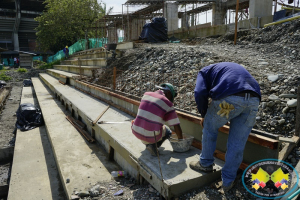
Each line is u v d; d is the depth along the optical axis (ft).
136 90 20.84
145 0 54.65
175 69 21.20
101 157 14.26
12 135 23.26
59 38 96.68
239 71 7.74
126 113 18.66
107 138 13.96
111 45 36.58
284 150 9.19
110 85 24.70
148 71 23.50
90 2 89.71
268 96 12.89
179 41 44.21
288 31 26.50
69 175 11.93
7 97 42.63
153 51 28.14
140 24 68.80
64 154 14.62
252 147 9.21
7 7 140.36
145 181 10.53
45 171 14.82
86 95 27.73
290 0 39.17
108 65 33.58
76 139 17.28
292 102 11.27
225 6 58.90
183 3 57.57
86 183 11.10
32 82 58.03
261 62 18.76
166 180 8.50
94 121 16.46
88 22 88.53
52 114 24.31
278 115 11.53
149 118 9.82
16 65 109.60
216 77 8.01
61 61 76.54
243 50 25.81
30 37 146.10
